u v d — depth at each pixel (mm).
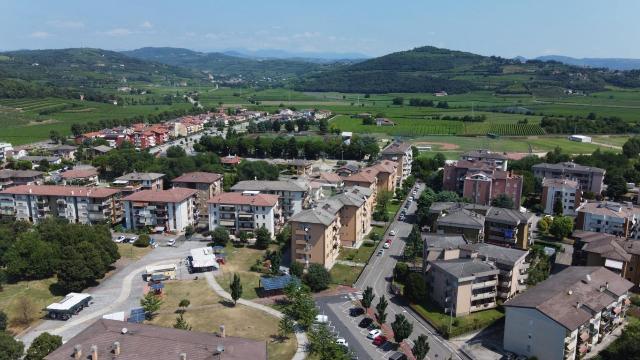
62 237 185625
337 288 178375
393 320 156125
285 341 140375
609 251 170375
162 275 180375
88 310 158750
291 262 197125
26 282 174500
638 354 124688
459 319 153000
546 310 129750
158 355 101812
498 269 159500
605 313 139250
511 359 133625
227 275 186375
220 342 107812
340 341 138625
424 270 178750
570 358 129250
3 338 121625
